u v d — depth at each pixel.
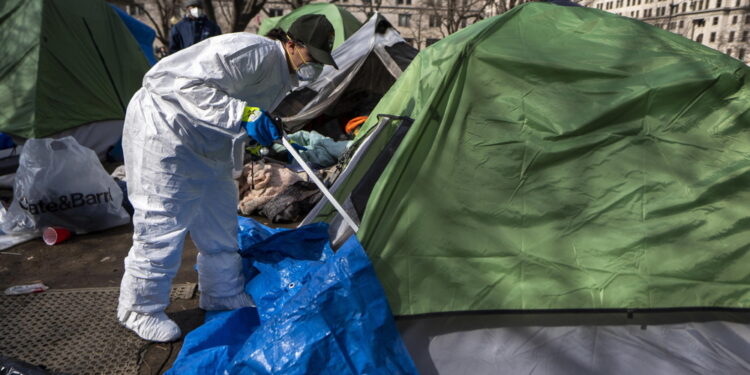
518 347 2.18
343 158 3.40
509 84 2.41
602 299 2.22
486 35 2.49
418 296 2.17
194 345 2.26
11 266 3.28
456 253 2.23
